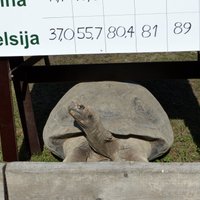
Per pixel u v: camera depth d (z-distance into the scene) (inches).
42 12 280.4
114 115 294.8
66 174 225.1
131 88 321.1
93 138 272.1
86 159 286.8
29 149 351.6
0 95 297.4
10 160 308.0
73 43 284.4
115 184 224.7
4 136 304.3
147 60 518.6
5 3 279.9
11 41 286.2
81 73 326.3
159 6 273.7
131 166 223.3
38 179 227.5
